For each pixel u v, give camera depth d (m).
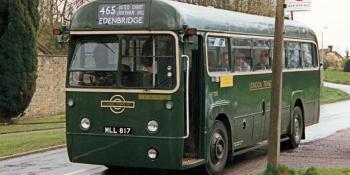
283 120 16.31
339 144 18.25
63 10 48.94
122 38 11.52
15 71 29.03
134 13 11.41
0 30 29.05
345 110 36.03
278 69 10.35
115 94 11.55
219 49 12.77
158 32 11.23
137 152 11.46
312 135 21.00
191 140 12.05
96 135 11.72
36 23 30.11
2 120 29.28
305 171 11.38
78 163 13.11
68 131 11.95
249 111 14.16
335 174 11.27
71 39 11.95
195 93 12.01
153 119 11.32
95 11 11.73
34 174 13.11
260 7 46.38
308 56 18.59
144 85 11.36
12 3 28.91
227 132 13.12
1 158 15.80
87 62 11.81
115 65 11.57
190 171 13.16
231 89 13.18
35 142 18.83
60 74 35.47
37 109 33.81
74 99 11.88
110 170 13.47
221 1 45.22
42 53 37.50
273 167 10.58
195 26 11.71
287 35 16.77
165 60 11.23
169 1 11.55
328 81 86.50
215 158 12.48
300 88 17.69
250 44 14.36
